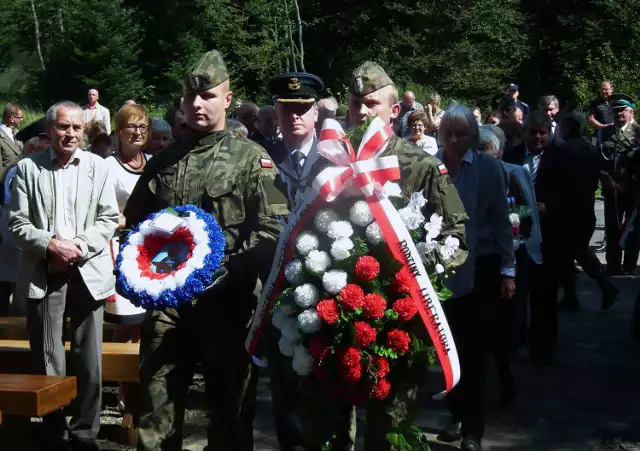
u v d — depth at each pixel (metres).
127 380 5.19
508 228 5.08
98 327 5.06
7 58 39.59
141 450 3.95
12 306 7.13
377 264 3.46
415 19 33.09
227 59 33.69
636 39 29.62
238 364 4.11
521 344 7.26
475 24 32.75
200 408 5.97
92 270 4.99
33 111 33.69
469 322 4.96
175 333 4.04
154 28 35.72
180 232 3.97
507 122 7.67
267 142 5.49
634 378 6.77
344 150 3.57
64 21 37.91
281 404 4.46
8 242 6.84
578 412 6.02
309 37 34.16
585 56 30.30
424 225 3.68
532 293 7.06
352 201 3.60
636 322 7.43
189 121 4.14
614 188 10.66
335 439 3.78
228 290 4.06
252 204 4.11
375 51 33.25
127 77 34.47
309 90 4.86
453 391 5.37
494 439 5.51
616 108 10.68
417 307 3.47
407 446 3.64
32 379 4.57
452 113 4.96
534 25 33.25
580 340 7.86
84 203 4.98
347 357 3.42
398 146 4.01
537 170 7.48
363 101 3.98
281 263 3.66
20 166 5.01
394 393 3.63
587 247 8.57
